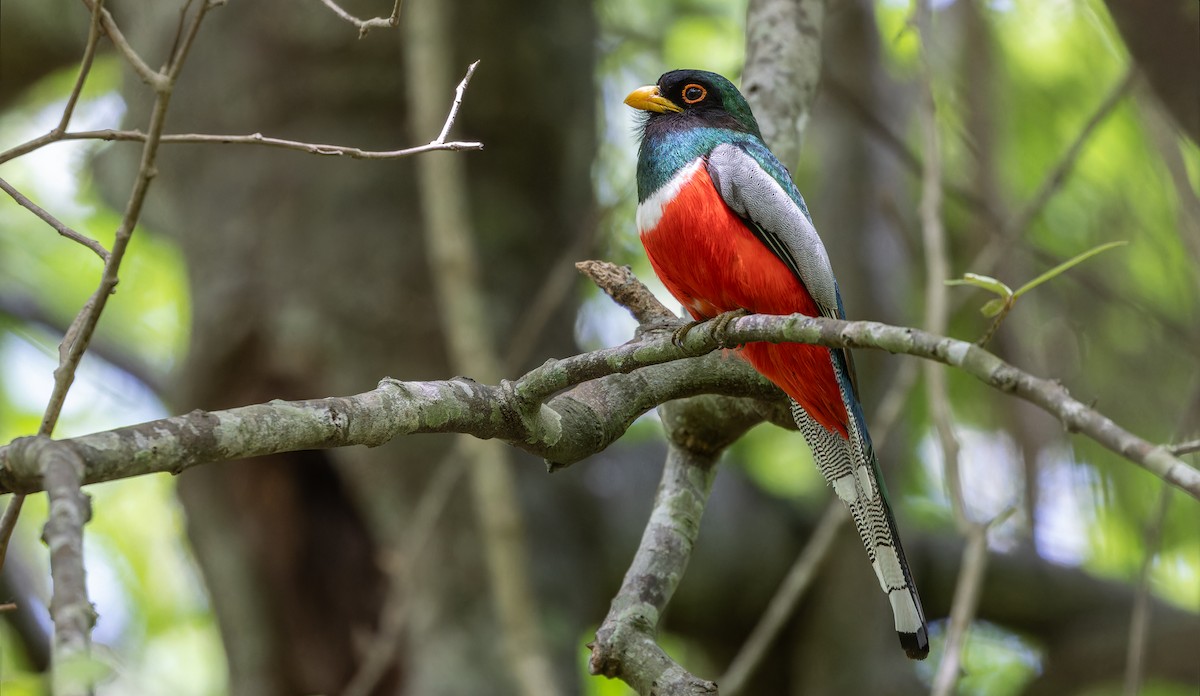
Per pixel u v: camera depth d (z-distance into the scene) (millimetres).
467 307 9055
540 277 12820
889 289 15797
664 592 7199
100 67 17156
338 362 12047
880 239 15922
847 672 14594
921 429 15938
